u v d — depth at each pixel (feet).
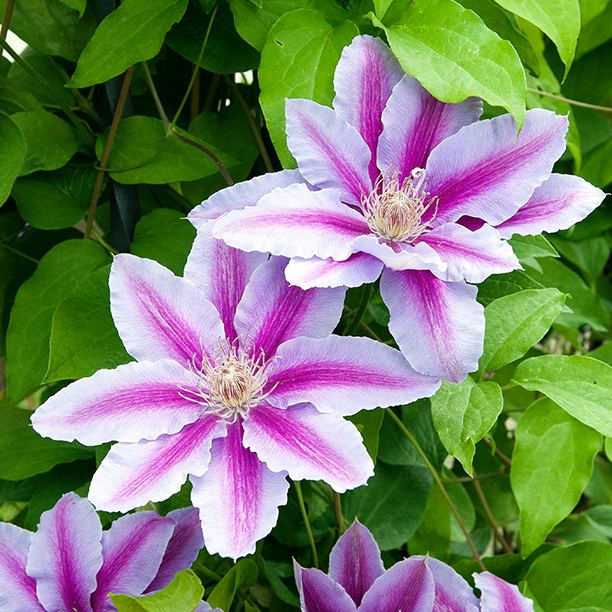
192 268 1.38
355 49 1.40
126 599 1.27
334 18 1.52
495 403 1.41
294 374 1.36
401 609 1.45
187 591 1.30
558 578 1.64
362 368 1.33
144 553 1.40
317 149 1.38
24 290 1.59
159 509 1.51
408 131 1.42
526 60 1.55
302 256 1.30
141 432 1.31
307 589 1.44
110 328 1.48
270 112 1.42
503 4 1.42
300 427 1.32
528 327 1.47
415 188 1.41
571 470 1.58
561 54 1.43
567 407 1.42
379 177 1.42
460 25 1.38
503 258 1.30
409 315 1.31
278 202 1.33
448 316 1.30
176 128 1.62
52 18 1.65
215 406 1.37
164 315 1.36
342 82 1.40
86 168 1.66
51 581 1.39
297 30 1.45
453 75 1.37
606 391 1.45
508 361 1.46
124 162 1.60
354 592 1.48
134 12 1.52
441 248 1.35
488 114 1.56
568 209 1.37
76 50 1.66
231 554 1.24
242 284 1.39
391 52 1.42
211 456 1.33
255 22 1.53
